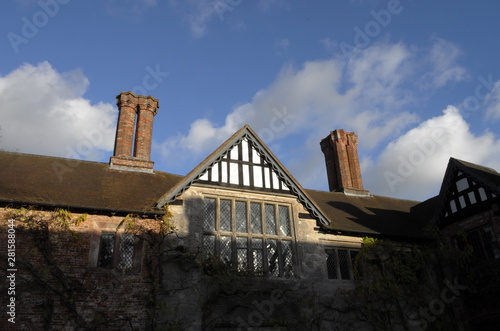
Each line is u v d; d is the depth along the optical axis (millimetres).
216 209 11359
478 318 11766
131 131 14055
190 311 9656
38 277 8820
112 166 13164
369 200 17438
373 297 11711
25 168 11625
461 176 13094
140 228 10141
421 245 13164
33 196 9680
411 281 12320
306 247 11781
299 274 11258
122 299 9266
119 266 9797
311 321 10672
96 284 9234
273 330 10242
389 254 12570
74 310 8750
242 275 10344
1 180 10281
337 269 11984
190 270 10109
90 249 9594
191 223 10805
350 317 11273
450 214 13281
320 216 12172
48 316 8586
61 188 10711
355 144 18953
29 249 9039
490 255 12008
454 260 12297
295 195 12477
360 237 12688
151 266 9805
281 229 11922
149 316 9188
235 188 11789
